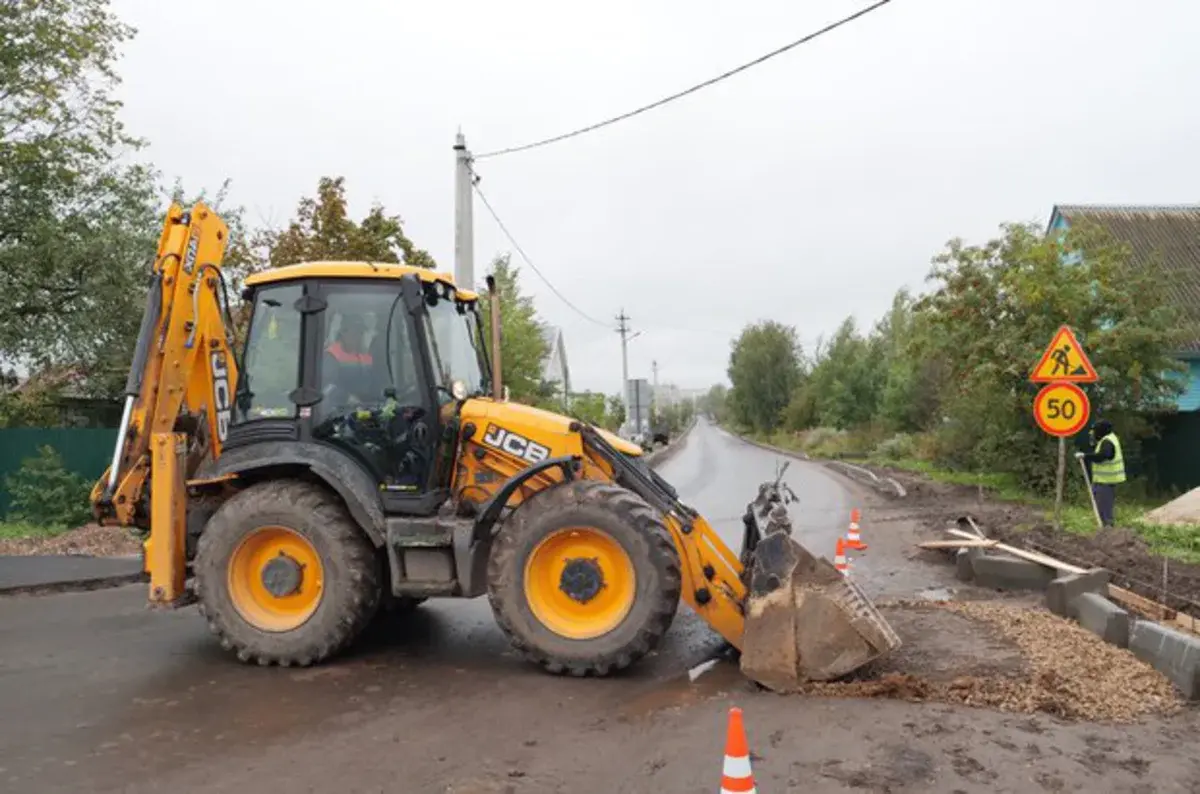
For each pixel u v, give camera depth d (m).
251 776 4.52
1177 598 7.24
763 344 71.94
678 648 6.84
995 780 4.21
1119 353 16.05
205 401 7.43
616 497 6.09
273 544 6.62
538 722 5.26
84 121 16.52
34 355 16.52
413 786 4.38
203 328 7.34
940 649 6.34
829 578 5.90
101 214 17.09
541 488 6.43
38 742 5.02
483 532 6.36
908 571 9.95
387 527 6.43
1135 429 17.12
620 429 43.22
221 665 6.56
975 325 17.72
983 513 13.73
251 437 6.81
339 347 6.80
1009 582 8.84
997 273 17.73
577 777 4.45
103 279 16.02
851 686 5.55
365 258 16.45
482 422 6.85
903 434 32.97
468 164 16.73
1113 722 4.93
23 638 7.40
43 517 13.83
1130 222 26.73
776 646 5.68
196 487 7.00
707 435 78.25
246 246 16.78
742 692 5.67
